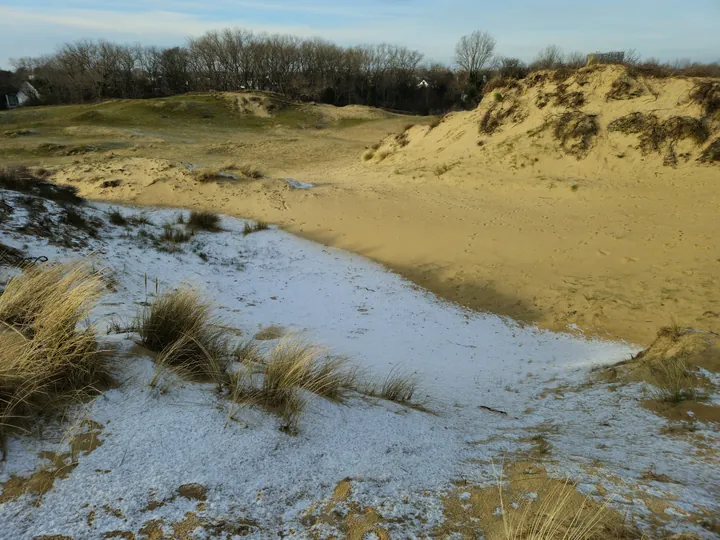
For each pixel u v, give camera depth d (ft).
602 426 11.11
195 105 132.26
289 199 46.03
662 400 12.16
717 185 39.34
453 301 26.71
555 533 5.75
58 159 69.51
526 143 52.80
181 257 27.48
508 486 7.11
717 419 10.58
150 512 5.58
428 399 13.52
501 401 14.10
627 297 25.52
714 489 7.19
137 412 7.61
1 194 25.17
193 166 54.19
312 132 117.29
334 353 16.72
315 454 7.55
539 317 24.66
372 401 11.16
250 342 14.48
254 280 26.43
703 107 45.60
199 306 11.76
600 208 39.09
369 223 39.50
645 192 40.73
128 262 23.41
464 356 18.99
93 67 218.38
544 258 31.35
